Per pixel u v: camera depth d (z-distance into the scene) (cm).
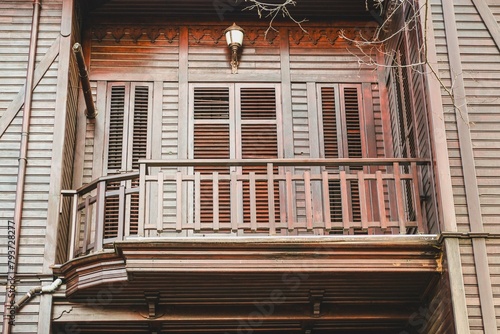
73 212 1011
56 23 1120
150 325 1005
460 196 950
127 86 1188
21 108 1073
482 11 1049
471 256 922
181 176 959
